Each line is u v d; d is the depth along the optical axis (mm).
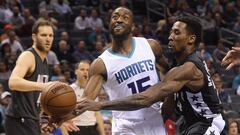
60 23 17766
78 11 19000
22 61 6051
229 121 9422
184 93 5078
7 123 6359
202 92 5039
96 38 16781
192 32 5086
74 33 17281
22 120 6238
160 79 5867
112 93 5609
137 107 4773
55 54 14938
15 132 6293
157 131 5676
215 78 13289
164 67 5902
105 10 19328
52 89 4809
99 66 5469
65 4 18641
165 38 17750
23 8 17953
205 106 5090
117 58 5500
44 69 6332
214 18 20109
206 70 5070
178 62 5172
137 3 20172
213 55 17094
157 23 19172
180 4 19859
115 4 19562
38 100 6289
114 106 4715
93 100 4949
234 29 19844
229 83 16203
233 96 14703
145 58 5594
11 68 12898
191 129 5094
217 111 5156
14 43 14383
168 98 5402
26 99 6219
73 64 15148
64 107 4785
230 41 19266
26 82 5871
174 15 19094
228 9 20875
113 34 5516
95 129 8781
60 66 13938
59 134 8531
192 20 5102
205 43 19031
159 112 5672
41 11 16688
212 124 5105
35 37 6254
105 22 18203
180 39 5066
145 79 5559
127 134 5668
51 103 4777
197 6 20797
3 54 14086
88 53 15539
